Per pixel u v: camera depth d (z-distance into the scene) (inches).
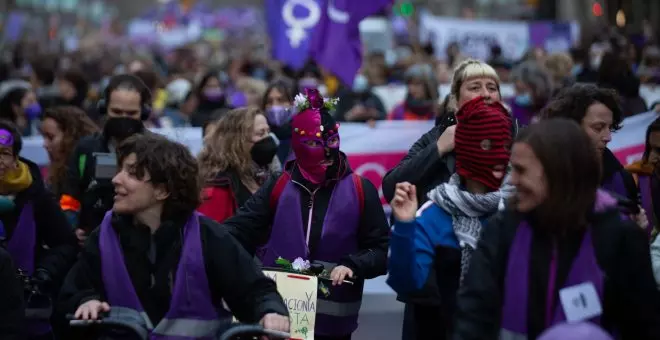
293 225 250.1
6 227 254.4
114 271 190.2
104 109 302.0
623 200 209.2
